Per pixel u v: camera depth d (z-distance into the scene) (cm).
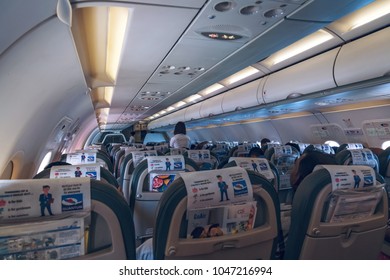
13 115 234
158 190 295
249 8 256
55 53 242
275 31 315
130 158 399
